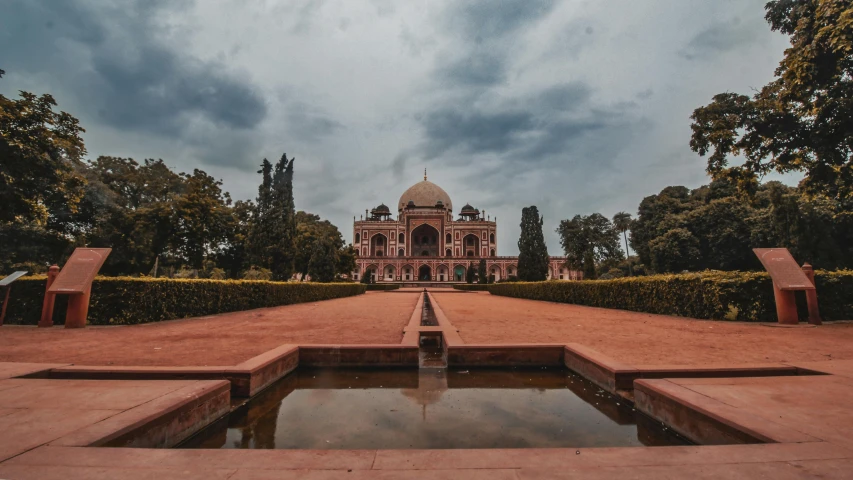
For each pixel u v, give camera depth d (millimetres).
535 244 33906
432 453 2266
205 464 2125
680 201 36469
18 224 21672
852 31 8695
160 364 4984
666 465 2098
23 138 13281
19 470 2047
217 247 29391
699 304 10148
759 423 2645
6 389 3516
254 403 4203
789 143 11484
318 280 31000
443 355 6891
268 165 27219
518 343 6172
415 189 82625
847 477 1936
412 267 69000
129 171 30938
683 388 3529
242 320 10516
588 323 9398
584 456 2213
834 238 22734
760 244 26641
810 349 5828
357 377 5371
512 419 3684
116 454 2232
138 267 26219
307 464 2131
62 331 8188
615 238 48688
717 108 11984
